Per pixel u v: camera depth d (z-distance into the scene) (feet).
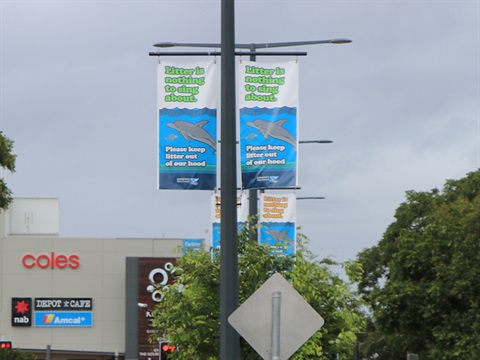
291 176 109.70
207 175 104.83
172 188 104.12
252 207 156.97
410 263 267.18
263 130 110.63
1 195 168.14
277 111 111.04
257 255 116.16
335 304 123.85
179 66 108.17
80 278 390.83
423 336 270.26
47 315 389.39
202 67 108.37
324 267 126.62
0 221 391.45
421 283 266.98
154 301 380.17
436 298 258.37
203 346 119.75
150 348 379.35
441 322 262.26
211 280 118.52
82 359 393.91
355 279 127.54
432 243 263.49
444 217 263.70
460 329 255.29
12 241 390.63
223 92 78.48
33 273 390.21
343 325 123.54
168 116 107.04
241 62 111.96
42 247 391.24
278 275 68.59
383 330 273.13
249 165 109.50
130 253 391.24
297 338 68.18
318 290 122.31
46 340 389.39
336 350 123.75
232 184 77.92
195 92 107.96
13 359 162.81
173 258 381.40
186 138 105.70
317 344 122.93
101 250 392.06
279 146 110.11
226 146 78.13
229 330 76.79
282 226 158.61
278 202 159.02
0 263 389.39
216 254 119.34
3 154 165.48
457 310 259.39
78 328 389.80
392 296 266.16
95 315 390.01
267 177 109.50
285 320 68.23
